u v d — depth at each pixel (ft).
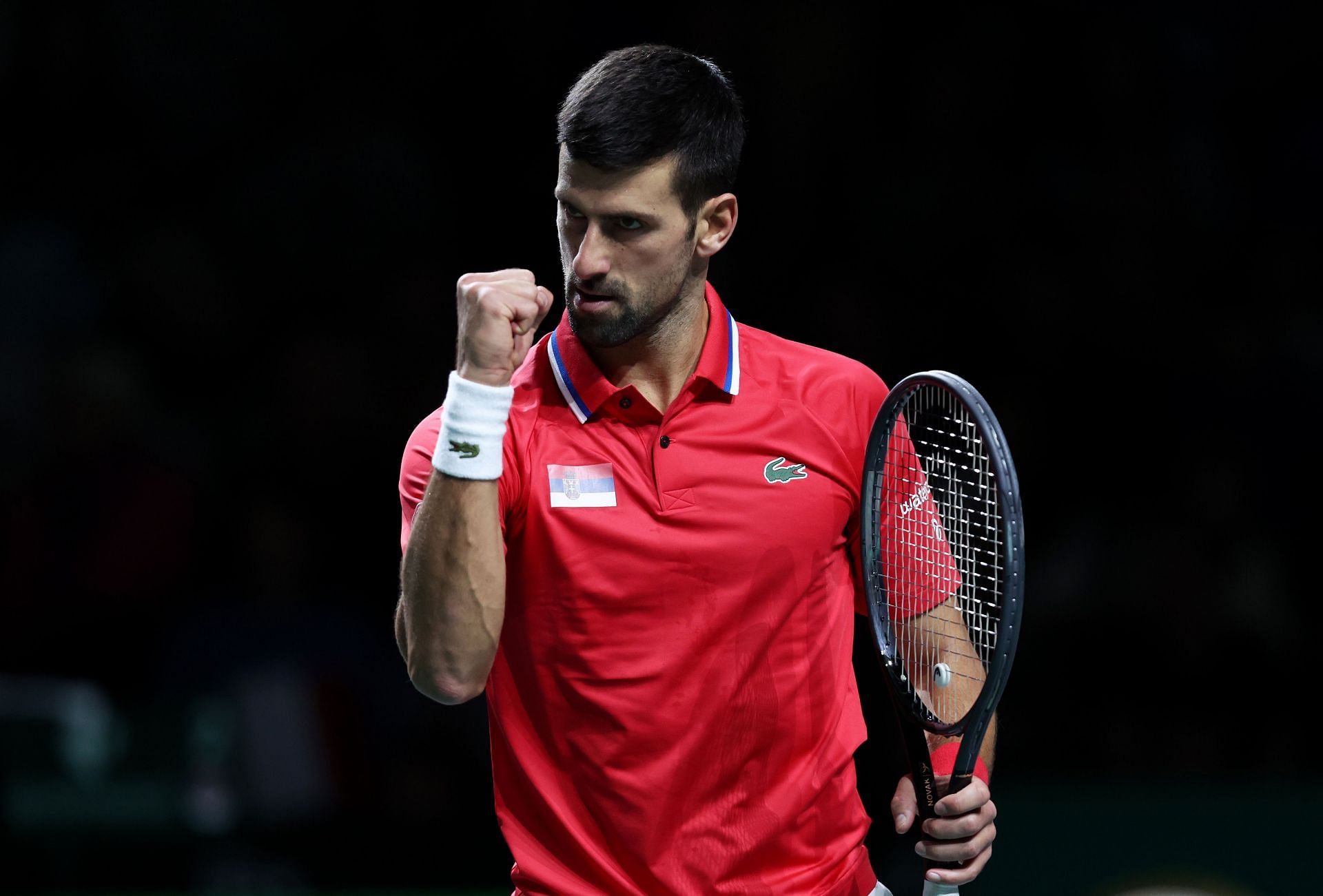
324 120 115.55
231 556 92.99
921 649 34.81
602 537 31.83
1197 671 86.38
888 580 34.65
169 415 103.50
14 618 89.71
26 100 118.21
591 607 31.89
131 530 91.45
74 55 118.93
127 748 75.36
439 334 106.22
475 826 76.18
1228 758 84.94
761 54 110.52
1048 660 86.69
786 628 32.71
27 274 108.37
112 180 116.67
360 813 76.64
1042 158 110.73
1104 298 105.50
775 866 33.17
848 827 34.14
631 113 30.09
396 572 98.94
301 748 76.18
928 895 33.27
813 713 33.14
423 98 115.03
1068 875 60.23
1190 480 95.71
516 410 32.60
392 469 100.89
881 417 33.27
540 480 32.12
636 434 32.40
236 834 74.59
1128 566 88.28
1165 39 113.60
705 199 31.60
